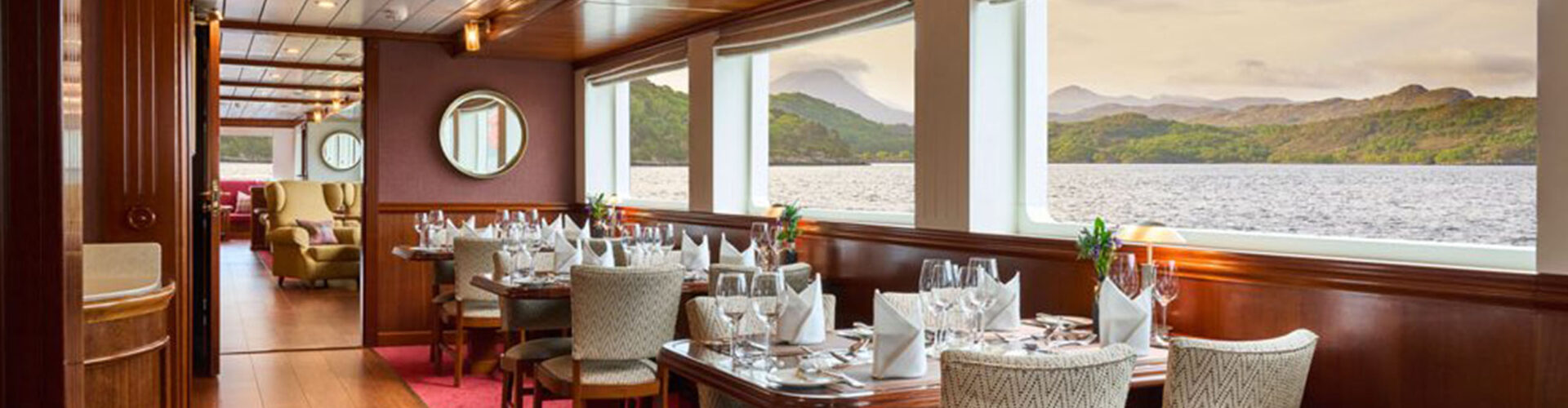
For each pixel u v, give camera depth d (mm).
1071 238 4371
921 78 5152
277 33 7898
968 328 3322
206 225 6879
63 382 1349
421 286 8438
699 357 3291
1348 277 3301
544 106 8852
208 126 6898
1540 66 2904
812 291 3635
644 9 6301
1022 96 4945
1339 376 3355
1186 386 2771
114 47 4828
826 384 2875
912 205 6051
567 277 5914
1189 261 3854
